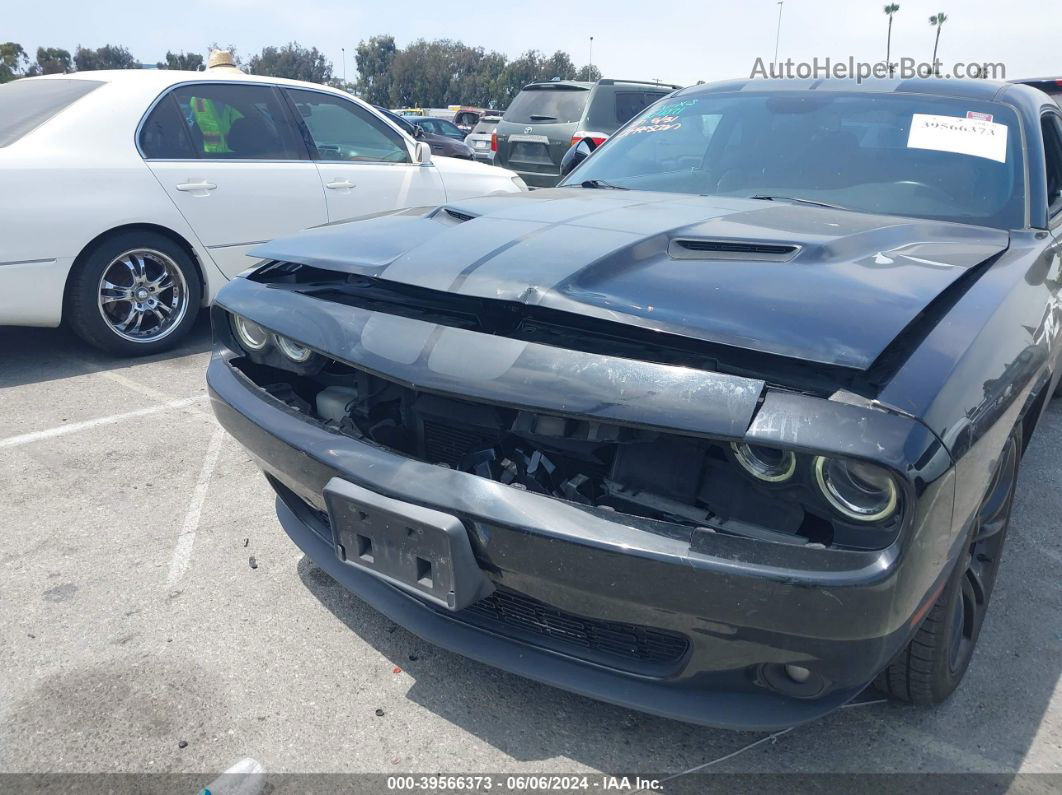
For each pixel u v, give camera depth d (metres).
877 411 1.55
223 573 2.78
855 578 1.54
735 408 1.60
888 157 2.96
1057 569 2.95
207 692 2.23
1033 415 2.68
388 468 1.95
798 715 1.80
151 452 3.69
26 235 4.28
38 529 3.02
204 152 5.02
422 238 2.33
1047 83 4.87
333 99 5.75
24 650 2.38
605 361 1.74
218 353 2.61
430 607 2.12
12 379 4.57
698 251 2.12
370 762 2.02
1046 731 2.17
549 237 2.15
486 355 1.85
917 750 2.09
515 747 2.07
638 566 1.67
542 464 1.93
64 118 4.59
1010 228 2.66
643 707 1.84
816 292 1.83
